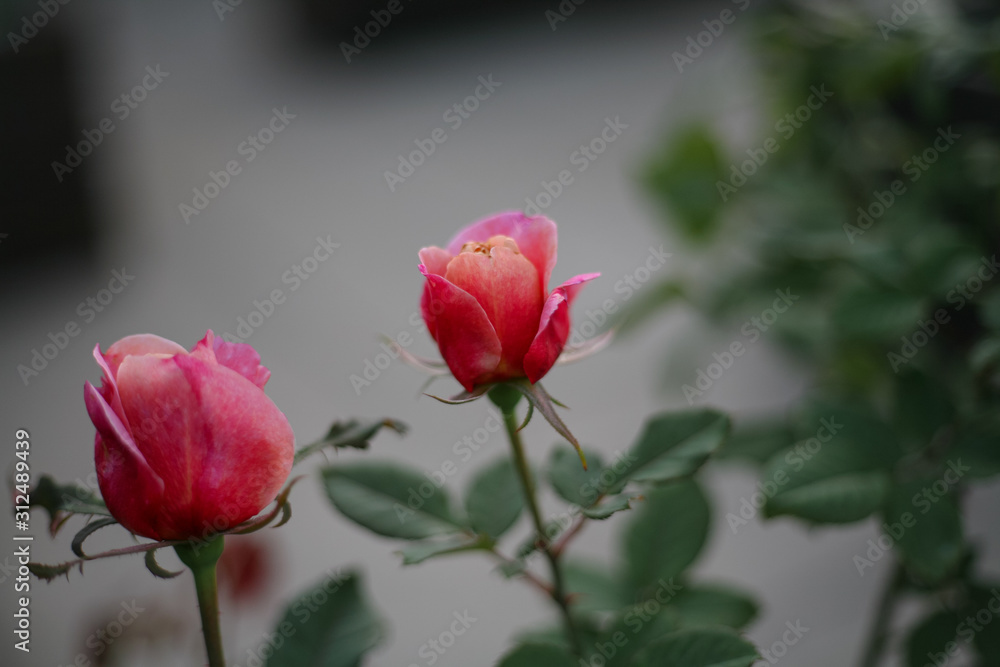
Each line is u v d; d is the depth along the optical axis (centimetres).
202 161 272
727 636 55
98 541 127
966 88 71
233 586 68
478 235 57
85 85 215
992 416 62
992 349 60
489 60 325
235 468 51
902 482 60
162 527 51
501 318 54
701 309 87
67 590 118
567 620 57
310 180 256
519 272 54
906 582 64
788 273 77
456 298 54
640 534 63
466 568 132
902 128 74
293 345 185
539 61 314
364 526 57
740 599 62
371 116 297
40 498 53
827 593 115
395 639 120
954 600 62
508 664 56
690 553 62
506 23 358
